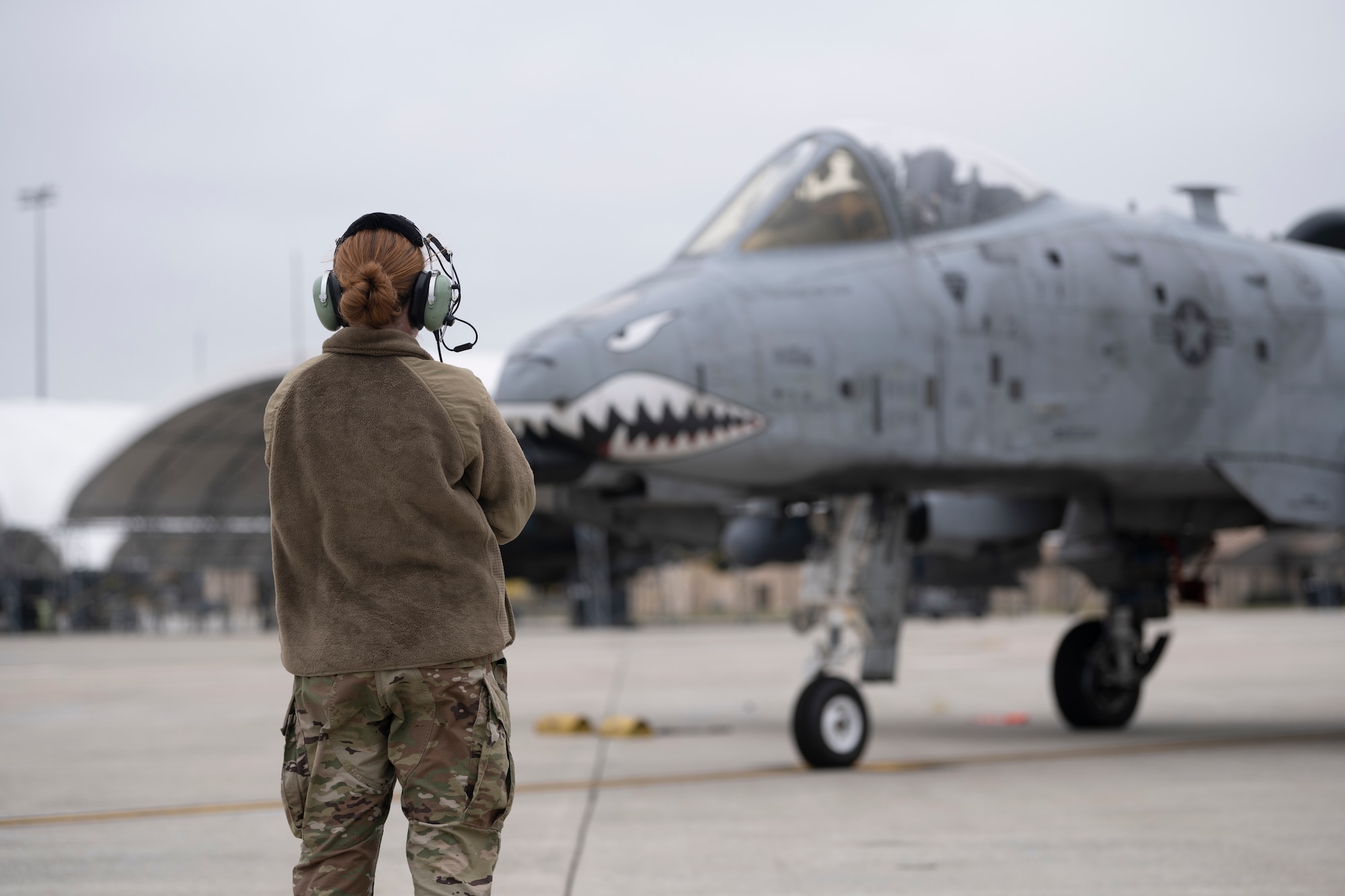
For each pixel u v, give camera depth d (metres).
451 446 5.16
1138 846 10.18
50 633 78.06
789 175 16.41
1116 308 16.64
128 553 96.81
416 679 4.97
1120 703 19.58
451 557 5.12
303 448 5.16
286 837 11.13
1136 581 18.94
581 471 14.77
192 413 72.44
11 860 10.12
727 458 14.54
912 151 16.83
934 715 22.42
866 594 15.60
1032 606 110.12
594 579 69.31
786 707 24.34
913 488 16.16
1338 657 38.69
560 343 14.55
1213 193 19.17
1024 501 19.92
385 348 5.27
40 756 17.31
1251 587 114.38
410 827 5.06
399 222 5.44
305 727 5.15
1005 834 10.74
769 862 9.68
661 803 12.67
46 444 97.31
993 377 15.79
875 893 8.65
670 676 33.09
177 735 20.12
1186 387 17.03
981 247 16.30
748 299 15.02
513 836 10.91
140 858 10.20
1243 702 24.28
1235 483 17.16
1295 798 12.56
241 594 103.00
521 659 41.44
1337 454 18.08
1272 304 17.94
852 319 15.20
